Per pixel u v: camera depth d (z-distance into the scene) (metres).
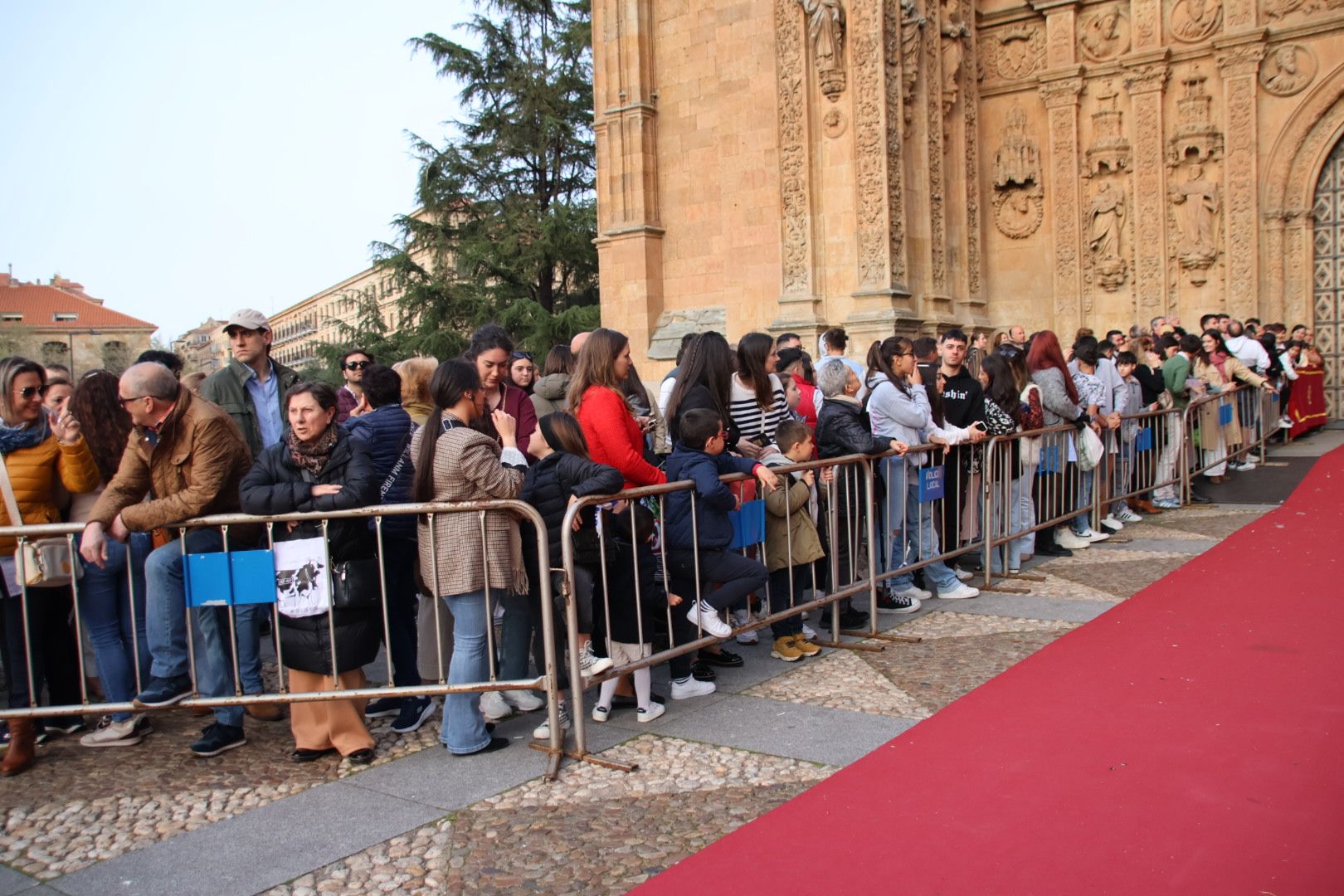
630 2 19.91
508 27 36.06
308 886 3.84
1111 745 4.83
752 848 3.97
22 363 5.69
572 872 3.86
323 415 5.20
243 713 5.55
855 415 7.48
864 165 16.56
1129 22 18.50
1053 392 9.50
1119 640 6.63
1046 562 9.41
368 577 5.14
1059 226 19.27
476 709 5.26
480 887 3.78
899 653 6.74
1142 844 3.85
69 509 5.98
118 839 4.36
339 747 5.22
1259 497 12.09
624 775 4.83
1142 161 18.44
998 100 19.83
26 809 4.75
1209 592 7.71
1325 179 17.48
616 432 5.82
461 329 34.16
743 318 18.41
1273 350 15.44
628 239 20.22
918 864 3.78
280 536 5.24
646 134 20.02
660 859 3.94
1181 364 12.02
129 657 6.02
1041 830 4.00
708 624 5.98
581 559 5.39
